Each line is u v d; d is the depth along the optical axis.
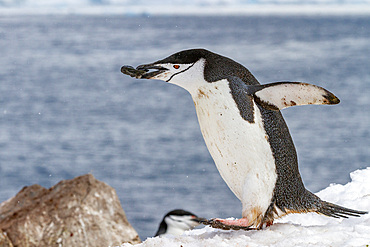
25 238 9.61
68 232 9.90
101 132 93.69
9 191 57.56
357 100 110.00
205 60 8.68
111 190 11.00
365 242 7.86
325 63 182.50
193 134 87.31
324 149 68.94
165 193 51.22
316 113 98.06
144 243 8.70
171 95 138.88
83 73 191.88
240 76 8.87
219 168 9.02
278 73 153.50
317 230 8.80
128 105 125.00
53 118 110.06
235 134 8.51
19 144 85.12
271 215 8.82
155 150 76.06
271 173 8.69
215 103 8.61
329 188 13.16
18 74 191.50
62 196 10.52
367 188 12.52
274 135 8.81
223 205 45.38
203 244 8.23
